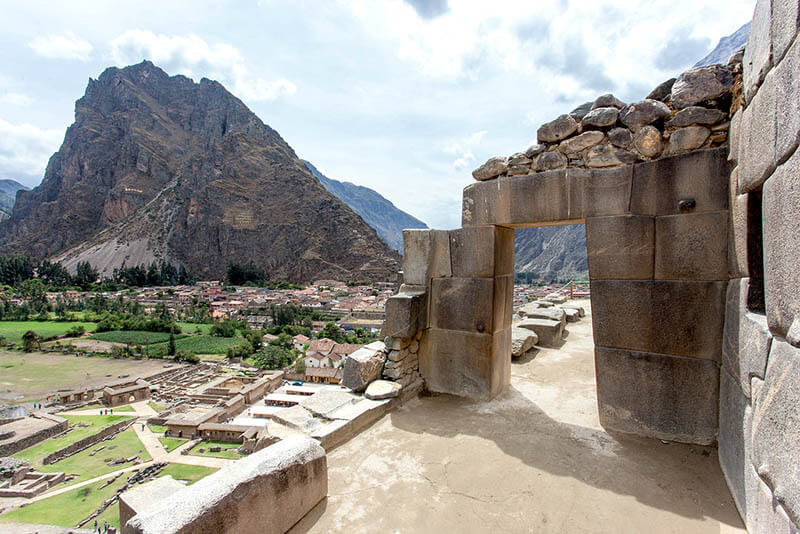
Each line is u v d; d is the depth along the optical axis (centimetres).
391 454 411
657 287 426
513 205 511
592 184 459
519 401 550
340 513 318
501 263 564
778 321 226
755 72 285
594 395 576
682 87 409
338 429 430
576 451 411
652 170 427
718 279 394
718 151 390
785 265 218
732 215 363
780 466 210
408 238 601
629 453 404
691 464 379
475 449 418
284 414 469
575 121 473
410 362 578
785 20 224
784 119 223
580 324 1184
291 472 297
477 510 321
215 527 233
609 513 314
